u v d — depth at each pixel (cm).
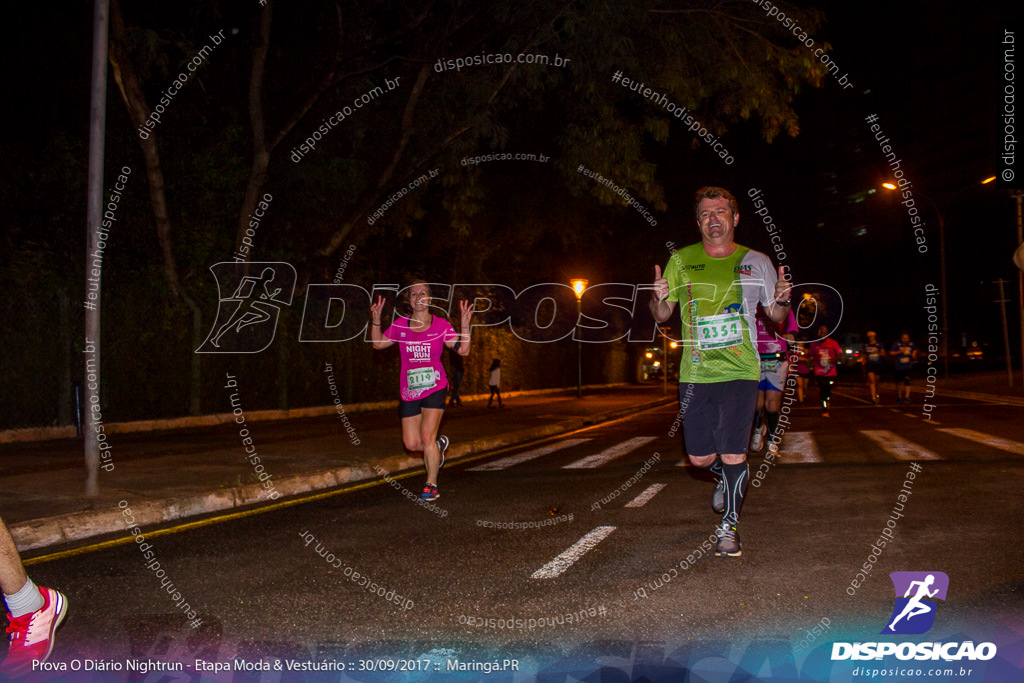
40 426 1365
